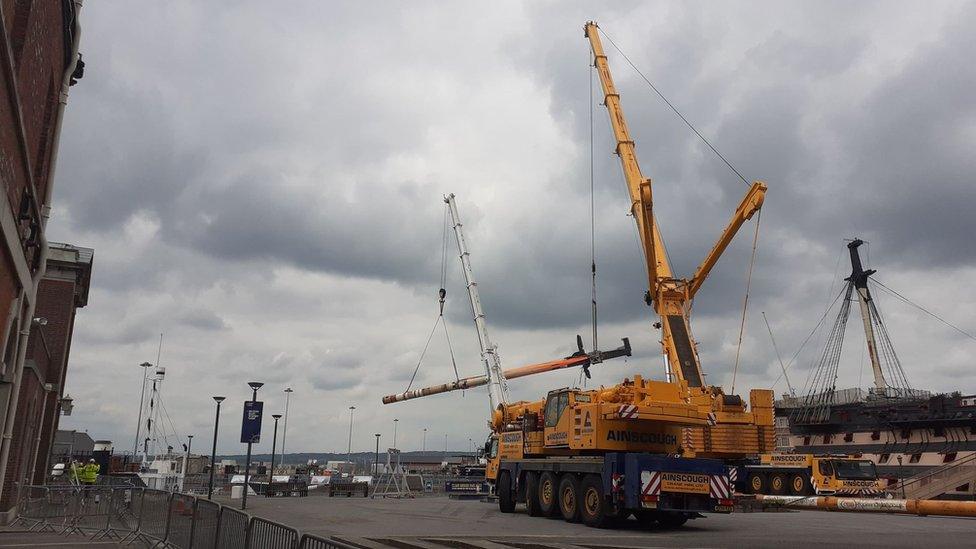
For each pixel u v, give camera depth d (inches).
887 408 2210.9
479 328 2554.1
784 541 581.9
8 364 550.9
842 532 688.4
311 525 734.5
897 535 649.6
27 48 443.8
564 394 840.3
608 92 1902.1
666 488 707.4
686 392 1163.9
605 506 728.3
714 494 725.9
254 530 347.6
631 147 1786.4
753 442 1171.9
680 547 514.0
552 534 650.8
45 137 600.1
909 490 1809.8
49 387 1067.9
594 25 2059.5
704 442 1154.7
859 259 2883.9
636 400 780.0
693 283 1471.5
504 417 1070.4
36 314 1235.2
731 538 612.4
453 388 2851.9
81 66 675.4
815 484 1408.7
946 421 2053.4
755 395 1219.9
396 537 567.5
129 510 697.0
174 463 2583.7
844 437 2375.7
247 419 1023.0
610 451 768.9
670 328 1378.0
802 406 2536.9
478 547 497.0
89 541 632.4
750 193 1413.6
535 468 882.1
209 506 432.5
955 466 1790.1
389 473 2039.9
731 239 1438.2
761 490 1438.2
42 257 593.3
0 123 385.1
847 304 2908.5
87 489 715.4
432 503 1259.8
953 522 856.9
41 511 739.4
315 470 3531.0
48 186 605.9
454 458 5605.3
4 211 425.7
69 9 565.6
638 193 1675.7
